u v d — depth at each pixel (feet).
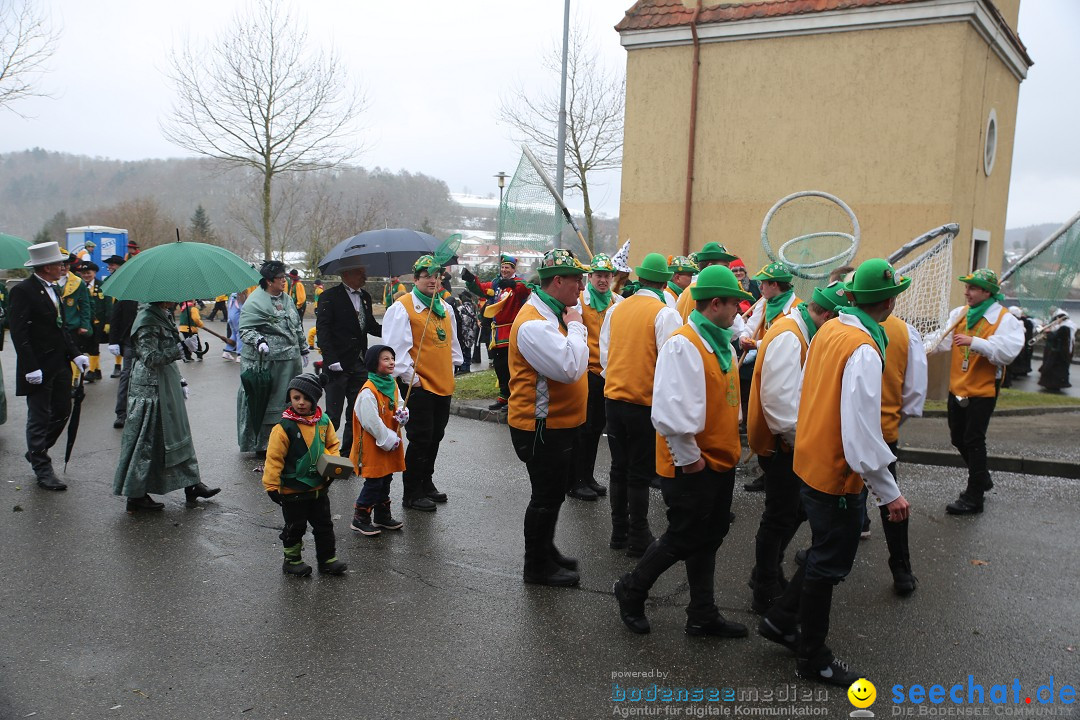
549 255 14.93
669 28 41.39
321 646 13.19
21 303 21.07
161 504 20.07
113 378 40.98
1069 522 19.70
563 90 45.91
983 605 14.89
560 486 15.37
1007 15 44.83
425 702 11.56
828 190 39.01
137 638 13.42
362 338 23.81
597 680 12.17
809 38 38.73
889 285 11.51
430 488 21.03
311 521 16.08
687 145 42.04
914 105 36.94
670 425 12.28
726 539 18.34
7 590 15.23
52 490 21.40
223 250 20.31
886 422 15.39
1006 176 46.34
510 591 15.43
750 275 41.04
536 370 14.74
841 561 11.76
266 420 24.72
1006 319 19.57
